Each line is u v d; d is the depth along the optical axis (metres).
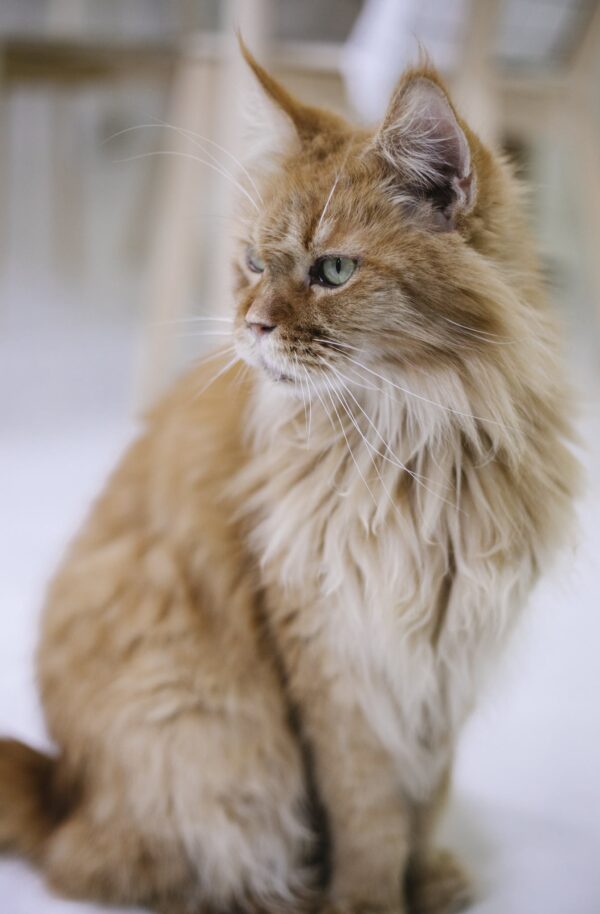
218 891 0.92
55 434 2.08
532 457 0.86
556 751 1.06
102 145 2.96
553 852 0.95
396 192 0.84
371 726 0.88
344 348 0.84
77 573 0.94
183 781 0.90
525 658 1.09
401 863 0.91
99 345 2.87
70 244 3.05
